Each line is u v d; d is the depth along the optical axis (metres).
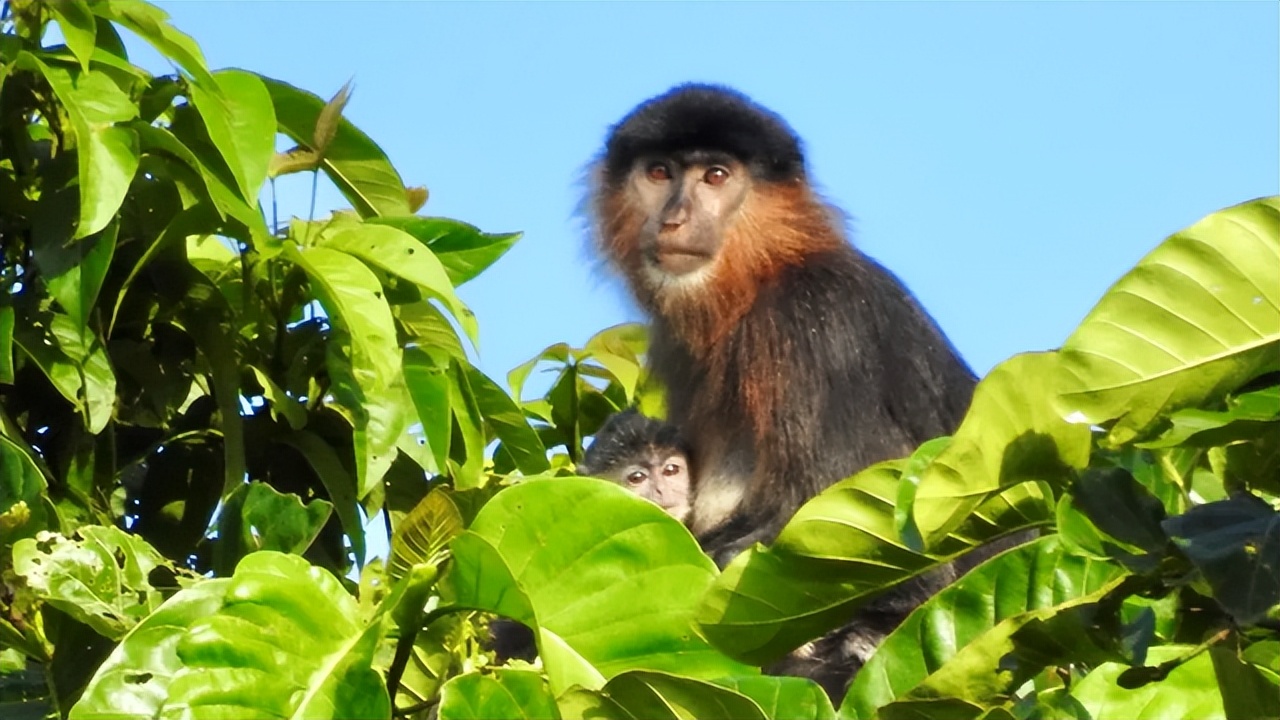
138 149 8.19
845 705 6.60
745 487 13.33
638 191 14.41
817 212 14.01
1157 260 5.40
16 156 8.84
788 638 6.27
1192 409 5.74
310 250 8.98
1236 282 5.36
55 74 8.38
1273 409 6.18
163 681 6.34
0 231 8.90
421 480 10.14
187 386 9.45
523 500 6.34
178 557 9.51
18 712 7.70
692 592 6.36
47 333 8.56
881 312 13.23
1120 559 5.68
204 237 9.33
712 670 6.43
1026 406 5.55
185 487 9.61
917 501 5.65
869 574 6.09
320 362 9.59
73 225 8.35
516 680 6.04
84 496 8.91
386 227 9.24
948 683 5.88
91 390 8.48
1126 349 5.48
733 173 14.00
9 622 7.70
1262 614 5.25
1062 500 5.81
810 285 13.29
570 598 6.40
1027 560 6.70
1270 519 5.46
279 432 9.61
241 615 6.13
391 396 9.05
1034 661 5.84
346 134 9.91
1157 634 6.52
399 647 6.40
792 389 12.81
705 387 13.75
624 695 5.88
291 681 6.05
